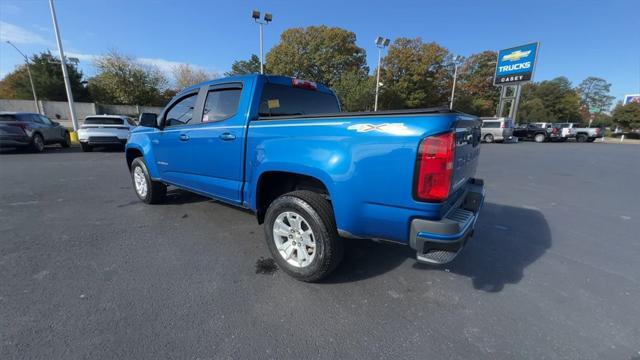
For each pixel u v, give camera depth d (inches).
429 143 76.2
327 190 100.5
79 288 99.2
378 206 85.4
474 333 82.3
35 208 185.6
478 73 1784.0
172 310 89.0
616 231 162.6
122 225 157.9
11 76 1820.9
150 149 173.6
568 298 99.7
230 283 104.5
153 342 75.9
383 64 1459.2
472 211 101.6
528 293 102.3
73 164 361.4
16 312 86.0
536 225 171.0
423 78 1419.8
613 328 85.0
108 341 75.9
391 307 93.3
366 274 112.7
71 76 1659.7
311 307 92.2
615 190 262.8
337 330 82.4
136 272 110.6
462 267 120.0
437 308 93.3
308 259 103.8
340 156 89.0
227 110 126.3
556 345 78.1
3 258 119.4
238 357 72.1
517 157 519.8
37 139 466.6
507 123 927.0
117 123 499.8
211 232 149.9
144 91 1761.8
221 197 134.0
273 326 83.4
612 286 107.4
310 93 145.7
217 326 82.7
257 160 111.3
